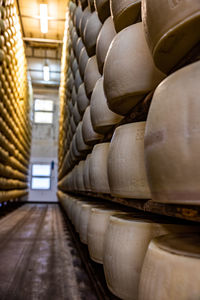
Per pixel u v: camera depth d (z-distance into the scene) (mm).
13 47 4180
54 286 1649
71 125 3293
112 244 948
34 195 10422
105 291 1227
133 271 858
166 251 591
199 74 515
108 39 1276
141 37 907
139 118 1051
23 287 1624
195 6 519
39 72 9781
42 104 11141
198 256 545
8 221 4586
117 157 984
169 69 761
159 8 599
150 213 1186
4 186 4668
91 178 1571
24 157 7852
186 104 520
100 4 1330
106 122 1425
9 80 4086
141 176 894
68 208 3723
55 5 6445
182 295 520
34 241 2953
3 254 2381
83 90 2145
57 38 7863
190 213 638
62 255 2377
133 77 913
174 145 531
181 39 608
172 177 540
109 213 1400
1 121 3867
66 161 4238
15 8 4250
